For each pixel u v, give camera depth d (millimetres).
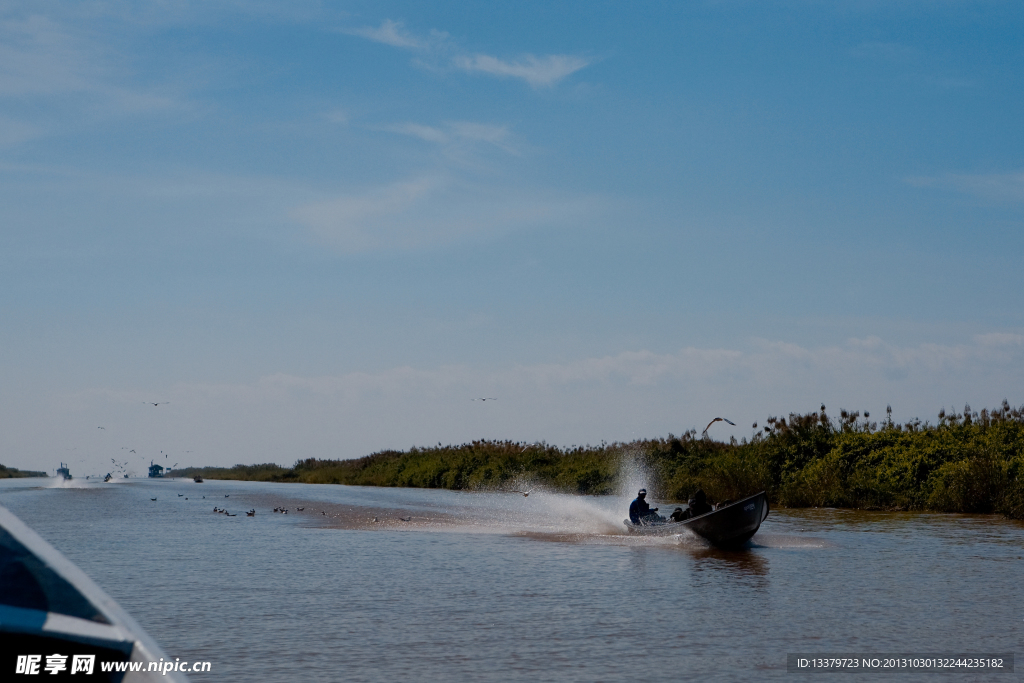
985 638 11820
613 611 13516
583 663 10461
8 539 4574
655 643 11453
